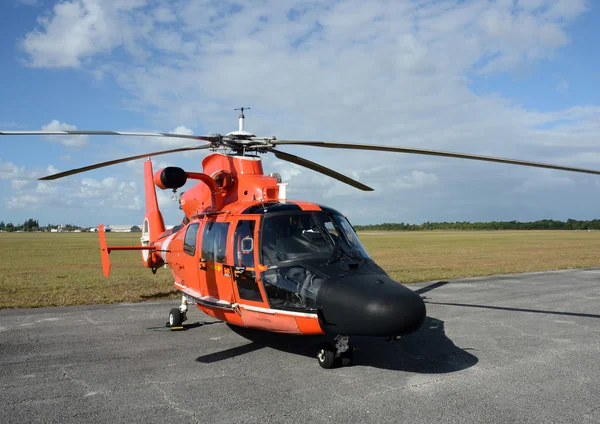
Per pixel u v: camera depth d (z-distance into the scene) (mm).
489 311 10312
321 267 5844
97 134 6500
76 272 19844
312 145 7289
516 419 4508
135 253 38188
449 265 22875
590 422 4453
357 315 5141
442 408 4766
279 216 6402
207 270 7250
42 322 8867
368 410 4707
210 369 6059
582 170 6461
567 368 6184
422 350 7043
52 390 5254
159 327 8547
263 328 6414
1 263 25672
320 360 6141
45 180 8016
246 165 7641
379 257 29750
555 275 17797
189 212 8812
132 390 5270
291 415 4578
